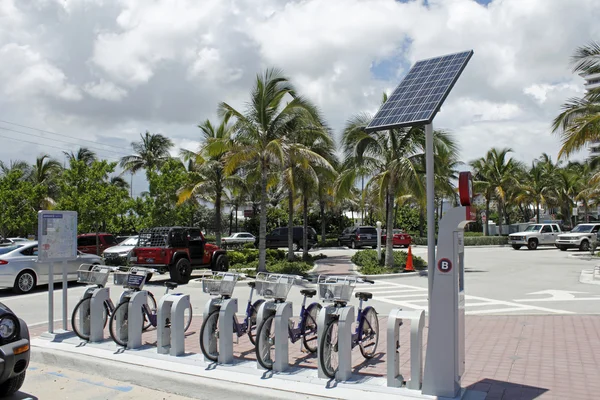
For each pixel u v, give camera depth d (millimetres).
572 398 5297
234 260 22062
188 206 25703
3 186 26547
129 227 30453
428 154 6746
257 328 6262
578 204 57125
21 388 6219
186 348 7777
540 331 8570
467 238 40062
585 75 17391
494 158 42469
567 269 19641
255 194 26766
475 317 9984
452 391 5090
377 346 7719
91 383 6410
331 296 5906
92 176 22484
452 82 6285
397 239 37781
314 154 17375
